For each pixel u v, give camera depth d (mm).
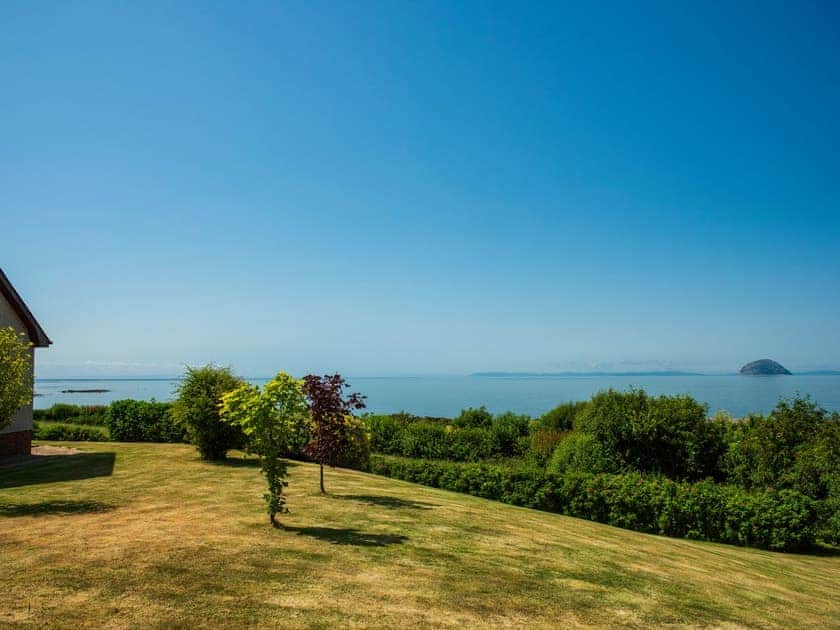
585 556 8766
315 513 10016
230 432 16844
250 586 6070
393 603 5926
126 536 7961
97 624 4930
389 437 24453
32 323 18422
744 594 7926
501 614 5934
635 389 19016
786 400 17000
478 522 10406
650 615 6457
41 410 29203
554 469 18531
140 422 23047
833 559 11836
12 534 8055
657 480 14953
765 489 15359
